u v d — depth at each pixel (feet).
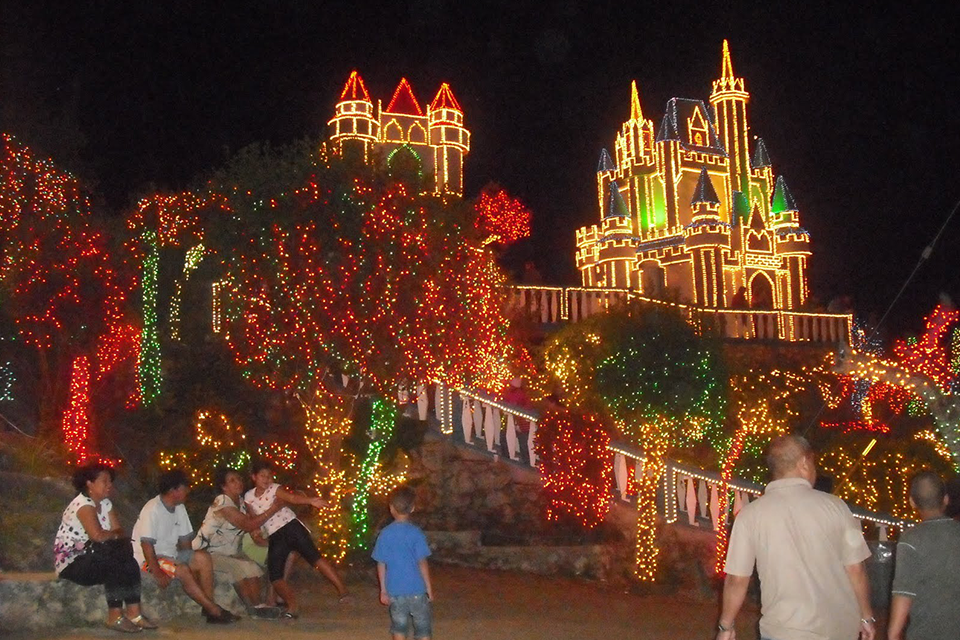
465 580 43.60
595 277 101.60
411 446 49.11
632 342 47.24
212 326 49.37
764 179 102.32
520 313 59.31
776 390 64.59
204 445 45.37
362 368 40.29
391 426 44.70
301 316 39.45
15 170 46.68
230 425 46.44
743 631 36.76
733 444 56.75
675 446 50.90
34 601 26.86
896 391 66.33
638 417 47.80
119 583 26.86
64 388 46.91
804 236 97.86
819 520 16.16
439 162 80.89
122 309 48.16
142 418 47.88
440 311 41.04
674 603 43.52
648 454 47.93
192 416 47.11
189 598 30.07
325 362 41.11
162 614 29.01
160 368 47.73
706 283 92.53
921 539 17.62
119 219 50.08
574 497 48.67
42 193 47.09
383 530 24.17
